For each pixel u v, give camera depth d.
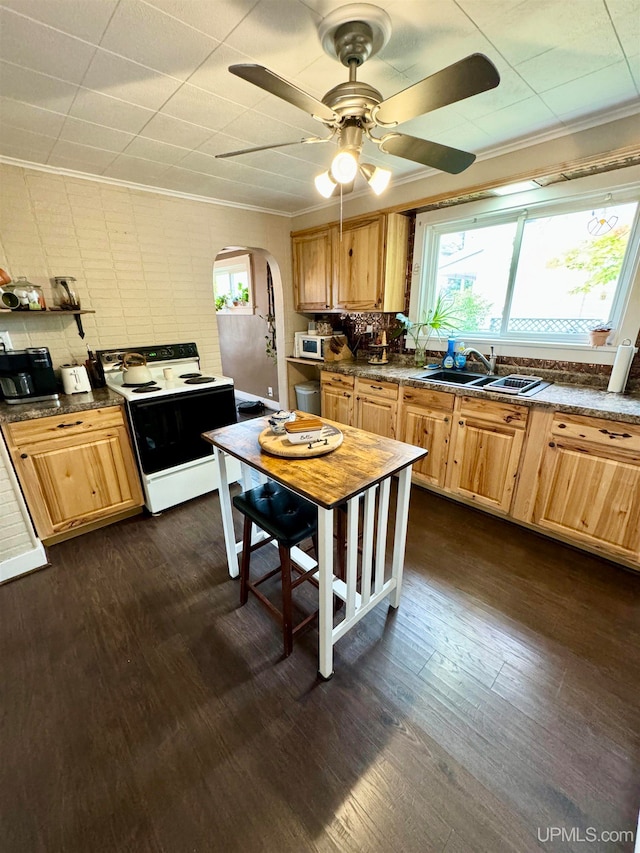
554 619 1.75
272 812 1.10
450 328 3.12
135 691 1.45
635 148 1.85
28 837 1.05
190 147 2.20
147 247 2.94
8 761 1.23
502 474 2.39
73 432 2.24
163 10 1.16
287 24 1.24
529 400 2.13
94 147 2.17
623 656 1.57
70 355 2.71
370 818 1.08
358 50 1.31
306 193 3.13
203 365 3.45
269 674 1.51
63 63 1.42
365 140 2.22
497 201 2.56
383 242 3.02
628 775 1.17
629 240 2.18
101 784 1.17
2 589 1.98
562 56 1.44
